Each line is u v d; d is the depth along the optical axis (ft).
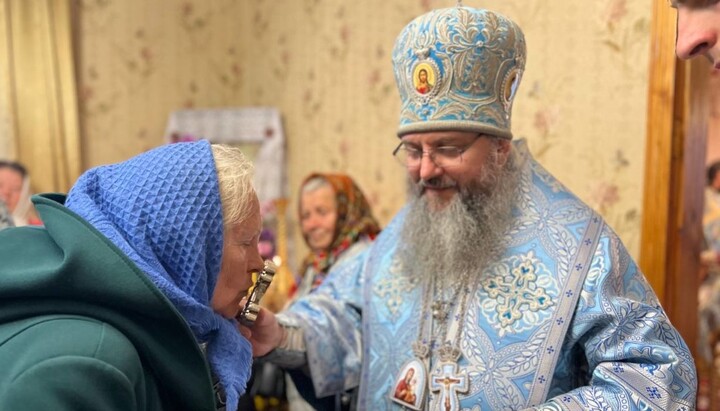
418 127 4.00
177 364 2.53
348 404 4.77
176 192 2.67
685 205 5.27
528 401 3.70
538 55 6.29
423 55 3.97
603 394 3.44
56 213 2.57
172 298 2.52
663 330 3.61
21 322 2.39
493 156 4.08
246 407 5.56
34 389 2.10
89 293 2.38
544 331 3.75
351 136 9.21
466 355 3.94
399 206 8.34
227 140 10.96
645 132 5.39
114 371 2.22
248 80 12.01
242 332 3.72
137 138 11.41
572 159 6.02
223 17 12.03
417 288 4.30
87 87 10.89
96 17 10.89
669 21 5.08
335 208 7.11
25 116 10.11
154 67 11.49
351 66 9.13
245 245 2.94
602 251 3.81
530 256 3.97
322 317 4.56
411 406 4.00
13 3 9.93
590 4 5.79
